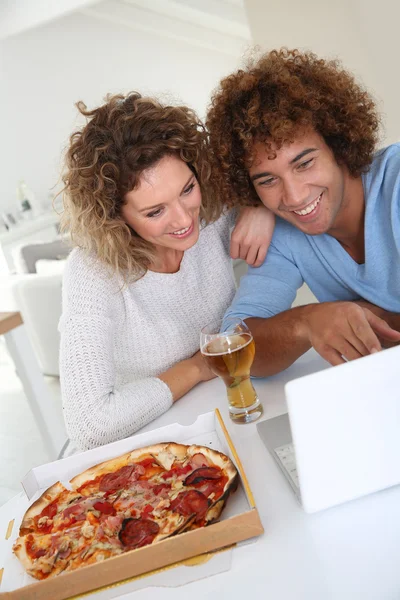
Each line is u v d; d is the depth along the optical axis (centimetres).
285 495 80
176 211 117
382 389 71
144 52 735
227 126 120
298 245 135
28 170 721
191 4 620
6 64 688
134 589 71
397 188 116
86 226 122
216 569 71
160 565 72
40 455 279
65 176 125
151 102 117
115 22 714
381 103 323
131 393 114
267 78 113
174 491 81
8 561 79
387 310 130
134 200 116
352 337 95
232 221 150
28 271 379
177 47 729
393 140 327
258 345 114
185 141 116
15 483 258
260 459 90
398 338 98
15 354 242
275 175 116
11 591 69
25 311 350
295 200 116
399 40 299
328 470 73
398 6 292
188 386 119
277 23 345
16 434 311
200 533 72
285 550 71
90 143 116
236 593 67
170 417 113
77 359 116
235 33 639
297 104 111
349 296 137
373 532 70
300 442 71
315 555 69
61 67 711
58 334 342
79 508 82
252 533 73
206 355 96
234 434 98
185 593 69
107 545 75
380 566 65
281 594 65
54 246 387
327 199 118
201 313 142
